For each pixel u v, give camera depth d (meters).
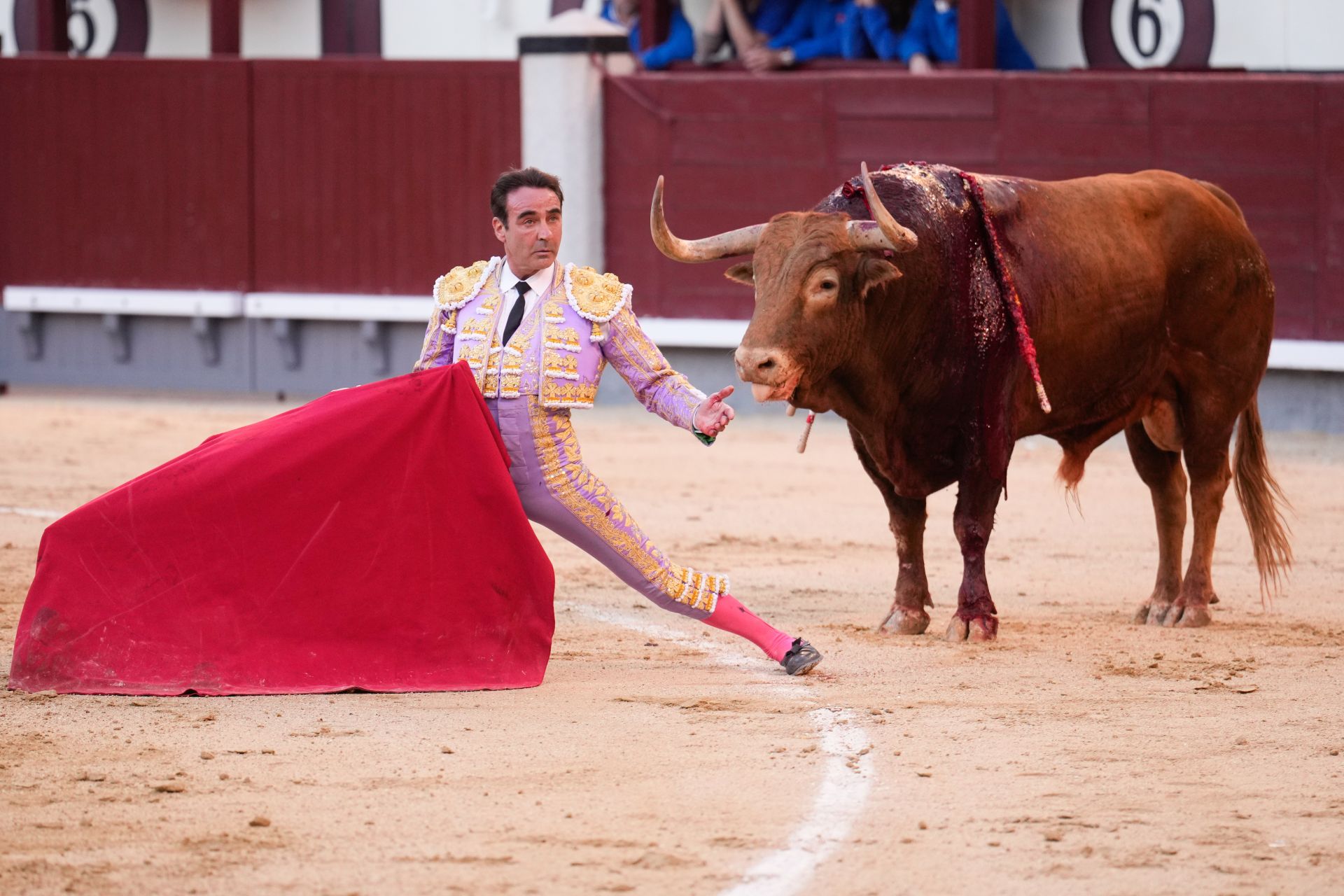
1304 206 33.72
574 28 38.50
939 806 11.20
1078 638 16.86
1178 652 16.17
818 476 29.78
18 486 27.86
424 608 14.50
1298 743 12.79
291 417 14.52
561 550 22.84
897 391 16.08
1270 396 34.50
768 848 10.38
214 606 14.31
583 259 38.75
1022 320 16.17
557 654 16.11
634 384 14.39
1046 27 40.72
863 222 15.17
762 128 37.72
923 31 38.88
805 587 20.11
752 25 40.38
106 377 42.88
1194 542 17.98
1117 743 12.77
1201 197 18.27
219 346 42.06
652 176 38.56
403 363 40.88
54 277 42.56
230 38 42.84
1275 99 33.81
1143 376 17.84
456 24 46.38
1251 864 10.12
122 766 12.09
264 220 41.22
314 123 40.72
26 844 10.41
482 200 39.78
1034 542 23.47
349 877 9.86
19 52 48.69
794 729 13.14
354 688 14.22
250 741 12.71
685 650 16.31
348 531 14.38
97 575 14.30
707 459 31.69
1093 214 17.33
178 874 9.91
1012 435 16.59
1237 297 18.11
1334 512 25.55
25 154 42.44
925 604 17.28
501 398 14.31
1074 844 10.45
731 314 38.09
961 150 36.34
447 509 14.43
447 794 11.43
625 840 10.49
